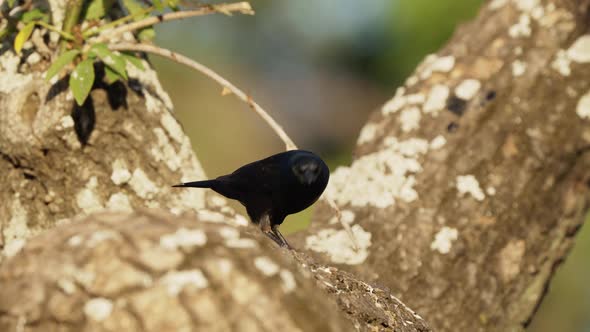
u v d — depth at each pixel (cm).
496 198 760
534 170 773
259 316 343
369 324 505
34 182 670
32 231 668
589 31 827
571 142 781
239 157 1895
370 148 818
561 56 812
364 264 731
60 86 667
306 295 361
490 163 774
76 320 338
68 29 679
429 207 755
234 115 1925
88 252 351
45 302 344
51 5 707
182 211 393
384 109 837
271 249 376
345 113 1978
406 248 736
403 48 1542
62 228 372
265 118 706
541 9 841
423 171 773
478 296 730
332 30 1831
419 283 726
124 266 345
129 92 697
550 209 767
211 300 342
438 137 790
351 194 791
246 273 351
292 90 2005
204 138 1861
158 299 339
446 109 807
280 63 1950
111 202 674
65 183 669
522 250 750
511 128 786
